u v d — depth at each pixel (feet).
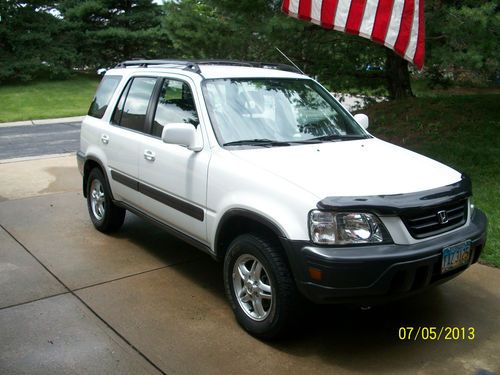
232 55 32.76
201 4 34.27
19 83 89.35
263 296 12.52
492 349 12.40
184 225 15.11
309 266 11.13
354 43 31.86
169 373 11.37
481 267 16.88
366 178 12.28
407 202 11.47
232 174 13.07
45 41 89.86
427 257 11.34
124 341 12.62
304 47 32.04
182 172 14.78
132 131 17.66
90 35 93.61
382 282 10.98
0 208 23.71
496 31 23.81
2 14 86.48
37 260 17.67
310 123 15.55
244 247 12.72
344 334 13.08
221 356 12.03
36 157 36.27
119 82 19.38
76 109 71.15
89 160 20.26
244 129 14.51
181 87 15.92
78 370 11.44
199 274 16.62
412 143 31.40
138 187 17.11
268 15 30.25
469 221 13.14
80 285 15.75
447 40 25.41
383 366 11.72
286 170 12.52
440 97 38.50
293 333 12.71
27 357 11.90
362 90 37.65
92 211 20.76
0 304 14.47
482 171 26.00
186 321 13.61
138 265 17.29
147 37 93.09
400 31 22.16
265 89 15.85
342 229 11.11
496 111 34.50
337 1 22.22
